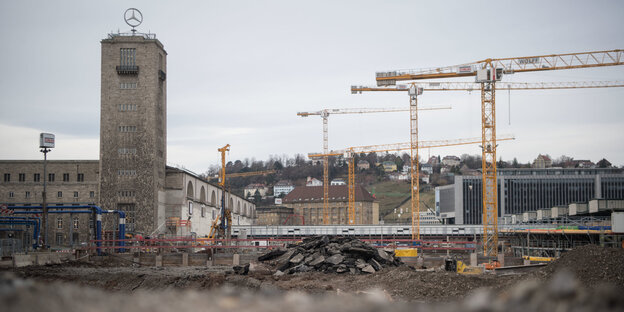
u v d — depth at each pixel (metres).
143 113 143.62
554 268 40.62
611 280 36.31
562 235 120.31
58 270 66.94
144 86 144.12
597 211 118.06
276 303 20.86
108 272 65.75
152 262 104.56
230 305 19.92
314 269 63.31
